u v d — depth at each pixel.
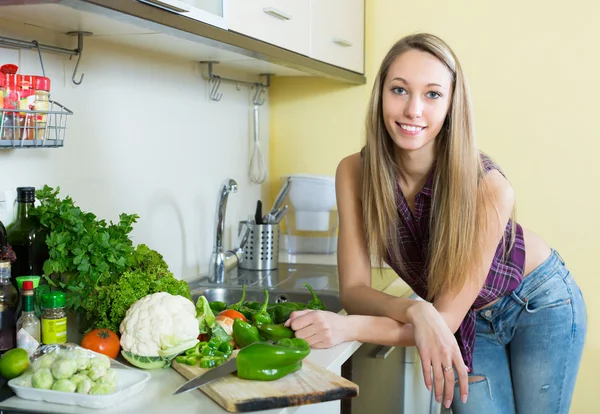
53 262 1.53
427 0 2.92
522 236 1.88
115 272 1.60
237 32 1.94
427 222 1.80
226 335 1.57
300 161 3.12
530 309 1.91
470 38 2.88
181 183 2.42
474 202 1.68
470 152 1.68
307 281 2.43
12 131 1.52
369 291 1.78
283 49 2.23
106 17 1.59
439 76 1.62
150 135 2.22
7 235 1.57
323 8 2.53
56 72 1.81
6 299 1.40
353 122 3.04
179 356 1.44
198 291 2.30
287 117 3.12
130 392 1.28
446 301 1.72
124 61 2.08
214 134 2.64
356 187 1.88
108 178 2.03
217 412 1.22
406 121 1.64
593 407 2.84
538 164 2.84
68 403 1.24
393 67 1.66
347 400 1.75
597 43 2.75
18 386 1.25
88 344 1.42
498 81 2.86
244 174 2.90
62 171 1.85
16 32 1.66
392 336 1.64
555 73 2.80
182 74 2.40
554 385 1.94
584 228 2.81
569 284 1.94
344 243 1.88
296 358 1.35
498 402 2.01
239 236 2.65
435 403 2.49
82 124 1.91
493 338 1.98
